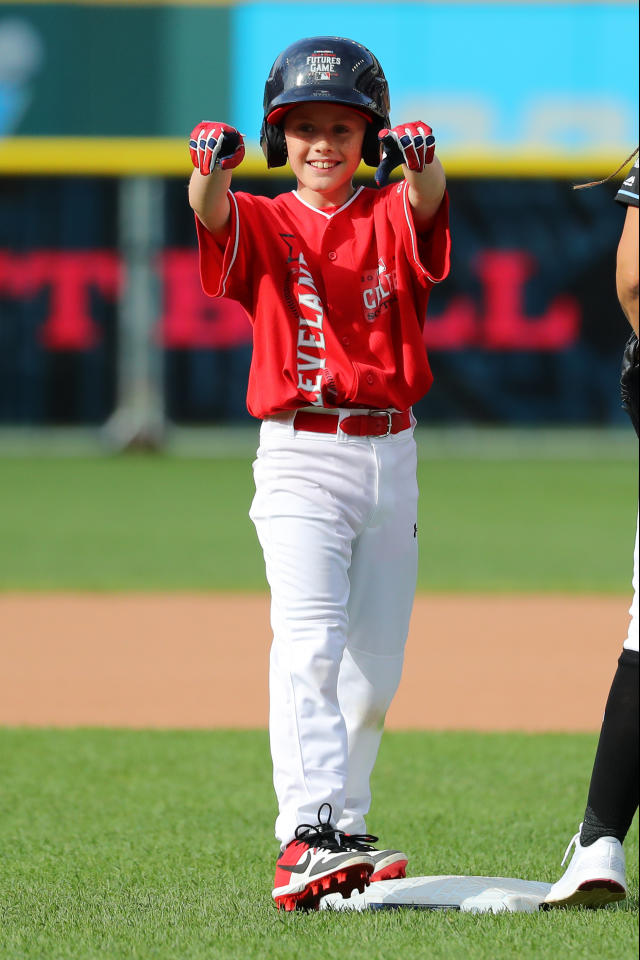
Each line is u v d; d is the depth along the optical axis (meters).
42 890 13.54
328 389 12.68
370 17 77.56
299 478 12.81
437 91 77.81
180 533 50.22
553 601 36.28
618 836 12.11
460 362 87.31
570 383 86.69
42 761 20.45
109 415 87.50
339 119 12.88
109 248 86.25
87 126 78.50
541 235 85.69
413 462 13.38
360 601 13.33
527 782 19.22
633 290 10.96
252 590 38.00
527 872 14.38
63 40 78.06
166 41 77.88
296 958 10.74
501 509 58.72
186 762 20.48
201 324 85.62
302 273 12.91
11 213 86.12
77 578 39.88
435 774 19.75
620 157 77.94
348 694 13.49
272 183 84.06
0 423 87.75
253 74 78.00
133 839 16.09
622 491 66.44
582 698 25.33
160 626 32.69
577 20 77.12
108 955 10.91
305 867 12.23
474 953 10.84
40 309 86.88
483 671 27.69
